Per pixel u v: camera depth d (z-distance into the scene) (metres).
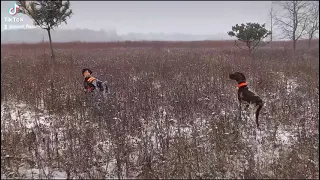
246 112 6.66
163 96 8.18
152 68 11.73
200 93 8.15
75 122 6.58
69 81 9.52
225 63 12.26
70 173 5.02
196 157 5.21
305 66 12.30
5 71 10.23
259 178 4.73
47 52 16.03
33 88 8.56
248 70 11.10
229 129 5.98
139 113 6.96
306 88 8.95
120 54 16.06
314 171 4.90
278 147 5.68
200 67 11.54
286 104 7.46
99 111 6.99
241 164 5.17
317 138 5.72
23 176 4.90
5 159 5.10
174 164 5.07
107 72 10.80
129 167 5.19
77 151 5.32
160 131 5.96
